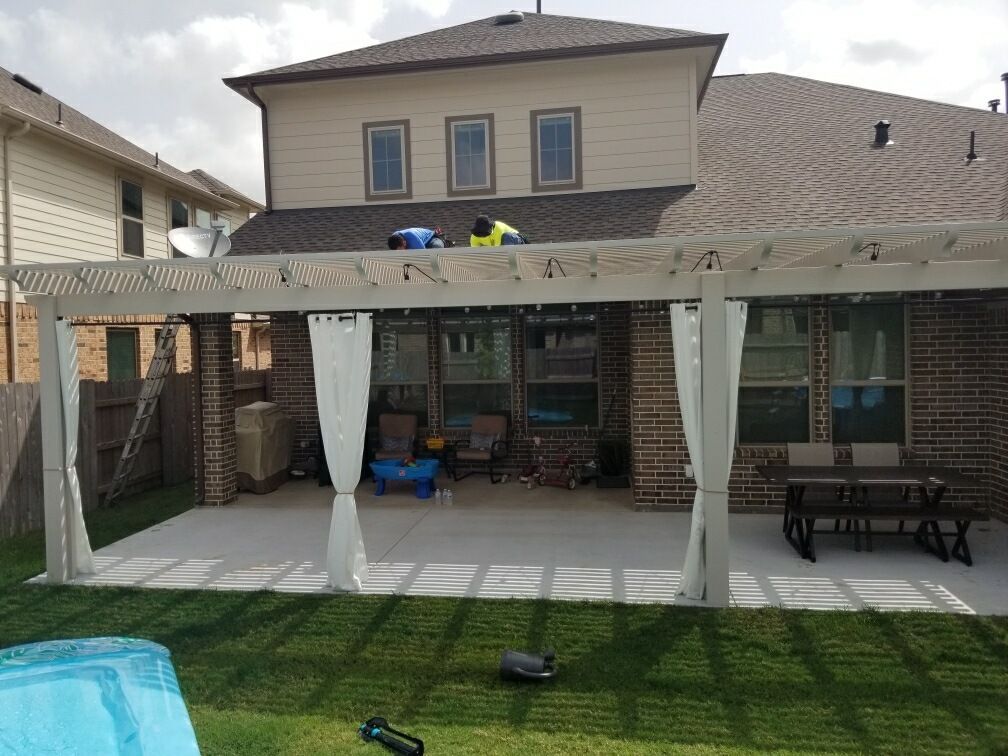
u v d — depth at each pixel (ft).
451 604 18.93
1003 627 16.71
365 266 19.53
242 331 63.26
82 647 11.96
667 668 15.10
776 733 12.55
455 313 36.06
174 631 17.47
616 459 33.55
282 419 35.40
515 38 36.68
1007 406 25.21
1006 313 25.16
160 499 34.14
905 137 34.14
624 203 31.63
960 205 26.35
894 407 27.76
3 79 46.73
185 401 39.58
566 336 35.40
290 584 20.84
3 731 9.38
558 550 23.67
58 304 21.43
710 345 18.45
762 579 20.44
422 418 37.11
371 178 35.50
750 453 27.91
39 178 41.47
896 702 13.53
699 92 36.01
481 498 31.68
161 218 54.60
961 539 21.50
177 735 9.78
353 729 12.92
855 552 22.81
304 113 35.76
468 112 34.55
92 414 32.09
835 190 29.50
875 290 17.58
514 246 16.93
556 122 34.06
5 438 27.99
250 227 33.81
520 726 12.96
